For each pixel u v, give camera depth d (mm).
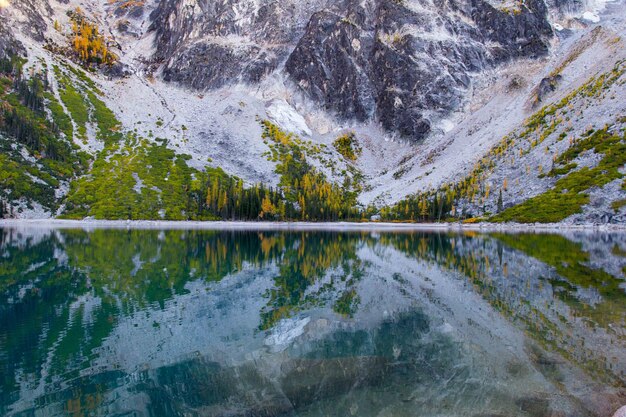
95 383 16891
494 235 99500
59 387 16484
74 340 22141
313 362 19344
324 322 26266
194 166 175750
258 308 29750
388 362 19297
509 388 16234
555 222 116812
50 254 55562
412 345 21750
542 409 14391
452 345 21547
